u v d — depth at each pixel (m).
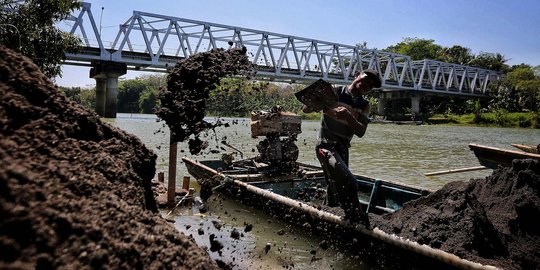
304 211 5.64
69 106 2.79
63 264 1.87
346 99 5.17
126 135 3.19
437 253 4.05
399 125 55.84
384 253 4.61
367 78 5.17
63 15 9.42
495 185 5.84
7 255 1.76
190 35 39.91
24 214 1.90
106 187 2.47
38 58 8.99
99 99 41.38
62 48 9.51
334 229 5.21
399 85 60.38
